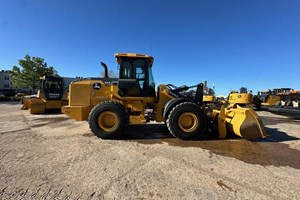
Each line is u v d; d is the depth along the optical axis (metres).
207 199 2.36
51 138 5.24
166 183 2.74
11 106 18.16
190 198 2.38
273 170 3.22
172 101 5.41
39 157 3.72
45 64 33.69
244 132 4.91
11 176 2.92
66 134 5.74
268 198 2.39
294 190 2.59
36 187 2.60
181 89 6.00
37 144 4.63
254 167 3.34
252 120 4.93
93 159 3.63
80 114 5.70
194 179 2.87
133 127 6.93
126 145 4.61
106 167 3.27
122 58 5.71
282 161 3.64
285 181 2.84
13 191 2.50
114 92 5.66
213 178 2.90
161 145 4.64
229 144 4.79
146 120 5.78
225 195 2.45
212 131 5.78
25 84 32.91
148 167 3.28
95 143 4.76
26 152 4.02
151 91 5.88
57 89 12.30
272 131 6.50
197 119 5.18
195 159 3.69
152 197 2.40
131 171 3.12
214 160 3.65
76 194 2.45
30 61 32.31
